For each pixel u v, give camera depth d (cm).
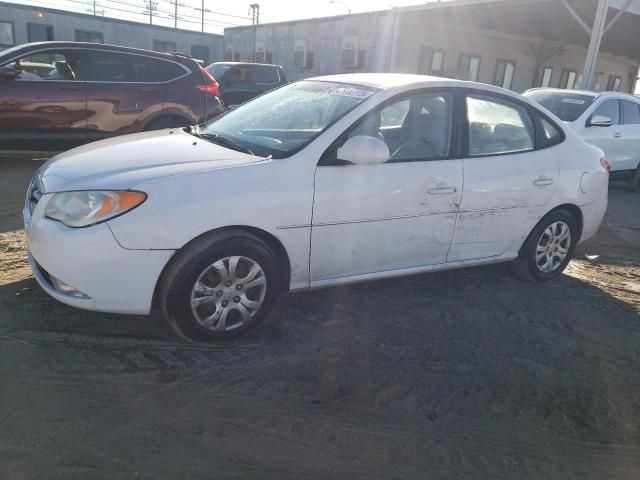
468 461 252
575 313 416
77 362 297
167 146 350
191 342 324
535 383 317
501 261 433
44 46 727
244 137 370
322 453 247
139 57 784
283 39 3006
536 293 449
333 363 318
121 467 228
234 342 330
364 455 249
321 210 329
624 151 920
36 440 238
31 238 303
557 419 287
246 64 1595
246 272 319
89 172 307
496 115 416
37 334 319
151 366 300
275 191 314
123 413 261
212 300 312
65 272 286
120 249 284
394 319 379
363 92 372
